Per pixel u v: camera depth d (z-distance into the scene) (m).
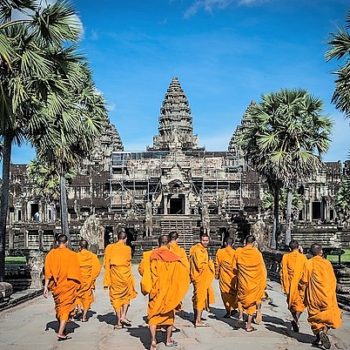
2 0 17.09
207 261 13.68
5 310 16.56
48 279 11.93
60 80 18.23
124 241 13.67
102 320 14.77
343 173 94.19
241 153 96.19
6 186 21.28
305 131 32.56
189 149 109.19
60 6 16.73
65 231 33.31
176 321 14.36
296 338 12.05
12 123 16.89
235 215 68.44
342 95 19.69
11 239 63.84
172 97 115.44
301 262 12.85
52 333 12.86
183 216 64.50
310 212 93.12
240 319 13.16
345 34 19.66
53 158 24.09
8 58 14.24
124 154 96.50
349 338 12.12
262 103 34.38
